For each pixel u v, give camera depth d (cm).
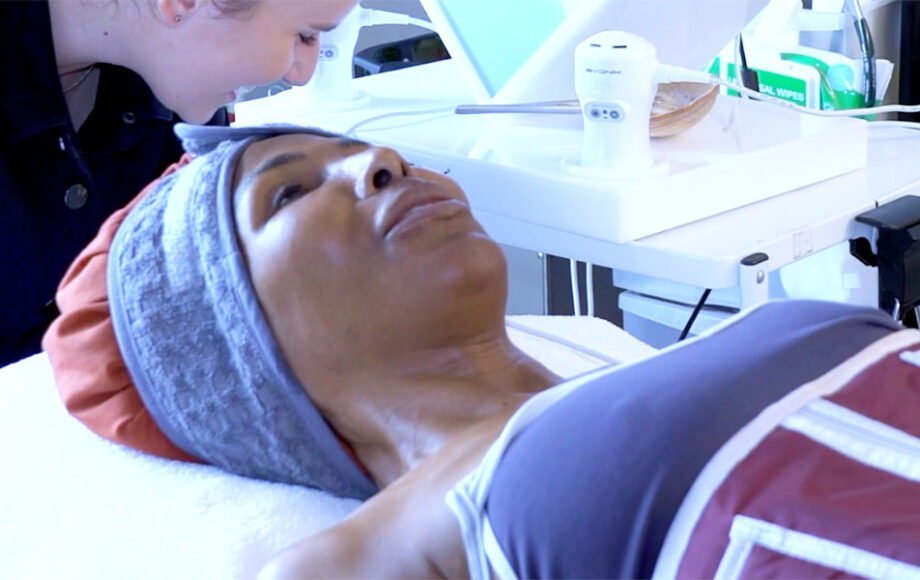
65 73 127
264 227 99
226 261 99
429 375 98
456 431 94
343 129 154
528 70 145
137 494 103
